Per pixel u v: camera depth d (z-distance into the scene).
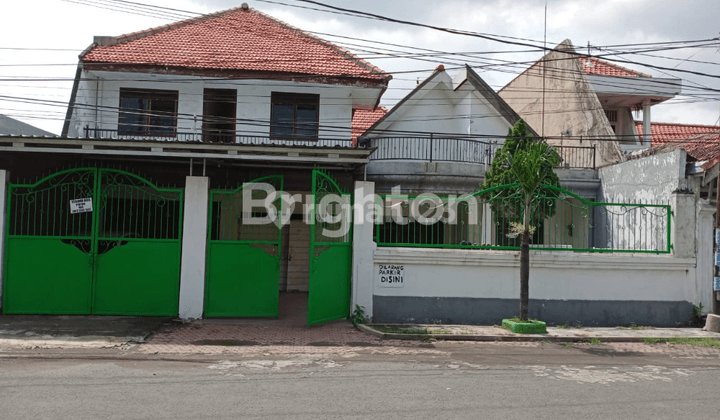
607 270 12.26
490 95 19.16
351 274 11.89
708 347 10.34
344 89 16.47
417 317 11.77
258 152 11.27
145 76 15.55
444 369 7.87
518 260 11.95
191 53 16.31
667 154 13.73
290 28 19.09
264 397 6.13
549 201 12.70
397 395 6.38
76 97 15.77
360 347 9.43
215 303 11.65
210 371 7.38
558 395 6.57
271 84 16.17
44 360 7.79
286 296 15.75
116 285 11.49
